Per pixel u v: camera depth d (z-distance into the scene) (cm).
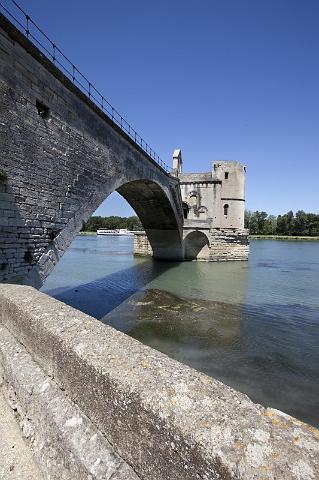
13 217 944
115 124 1612
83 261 3859
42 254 1085
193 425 179
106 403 238
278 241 10950
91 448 232
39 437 296
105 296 2052
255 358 1186
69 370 291
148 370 238
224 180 4344
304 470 148
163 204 3170
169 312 1730
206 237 4006
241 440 166
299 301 2055
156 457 192
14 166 943
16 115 946
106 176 1575
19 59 949
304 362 1161
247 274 3138
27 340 393
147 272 3075
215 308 1845
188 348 1266
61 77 1148
